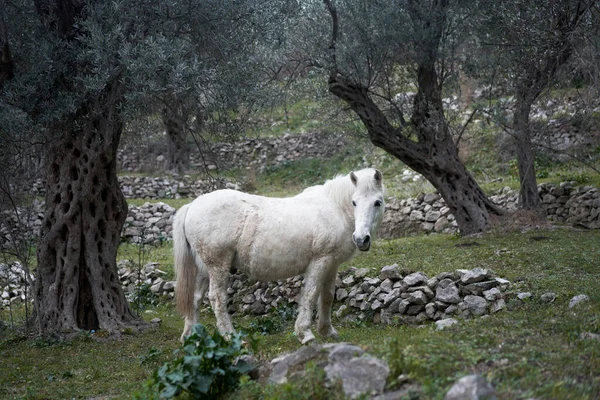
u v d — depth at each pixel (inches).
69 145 420.5
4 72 409.4
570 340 221.5
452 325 273.0
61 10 404.5
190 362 214.5
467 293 366.3
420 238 605.9
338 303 426.6
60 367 329.7
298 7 474.9
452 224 662.5
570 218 592.4
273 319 429.4
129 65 357.4
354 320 393.1
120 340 392.5
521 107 546.3
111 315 416.5
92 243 421.1
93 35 361.4
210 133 446.0
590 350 205.3
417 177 844.0
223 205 315.6
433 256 476.7
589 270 393.4
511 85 550.3
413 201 716.0
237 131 446.9
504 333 237.0
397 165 935.0
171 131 1034.7
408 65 586.6
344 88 557.6
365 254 524.1
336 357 201.5
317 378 192.5
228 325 316.8
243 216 312.2
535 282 369.4
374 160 973.2
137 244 776.9
